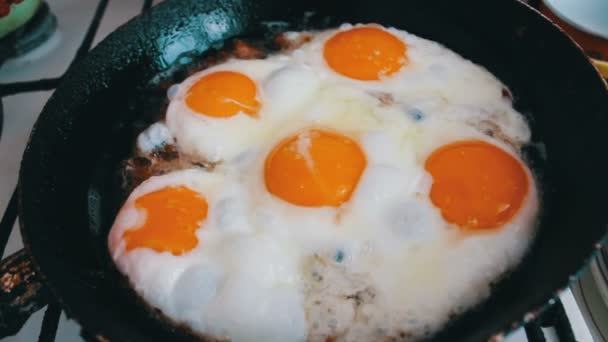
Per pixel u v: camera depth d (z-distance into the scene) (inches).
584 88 9.3
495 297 8.6
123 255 9.1
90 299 8.0
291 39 12.0
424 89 11.0
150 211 9.3
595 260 9.1
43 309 9.5
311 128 10.4
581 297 9.1
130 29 10.9
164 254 8.9
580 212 8.5
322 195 9.5
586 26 10.8
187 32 11.8
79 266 8.8
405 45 11.5
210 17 11.9
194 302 8.7
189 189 9.7
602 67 10.7
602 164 8.4
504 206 9.3
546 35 10.2
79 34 14.3
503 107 10.7
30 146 9.0
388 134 10.2
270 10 12.2
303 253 9.2
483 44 11.3
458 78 11.1
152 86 11.5
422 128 10.4
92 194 10.2
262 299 8.7
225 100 10.6
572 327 8.9
